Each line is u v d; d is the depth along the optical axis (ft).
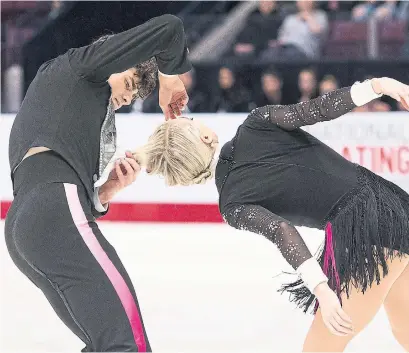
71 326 25.93
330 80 71.15
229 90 72.23
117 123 68.49
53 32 73.46
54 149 25.26
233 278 45.03
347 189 26.73
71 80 25.82
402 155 65.77
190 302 39.93
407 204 28.02
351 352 32.04
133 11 74.43
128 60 25.85
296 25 75.20
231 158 26.68
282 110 26.25
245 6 75.82
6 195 67.36
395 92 24.45
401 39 75.10
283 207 26.27
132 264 49.57
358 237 26.43
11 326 36.04
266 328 35.37
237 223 25.57
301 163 26.32
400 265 27.55
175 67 27.58
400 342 29.68
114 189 27.73
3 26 74.49
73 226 24.57
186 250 54.19
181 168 25.68
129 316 24.43
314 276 23.13
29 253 24.67
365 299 27.55
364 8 76.43
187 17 75.61
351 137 66.39
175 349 32.35
